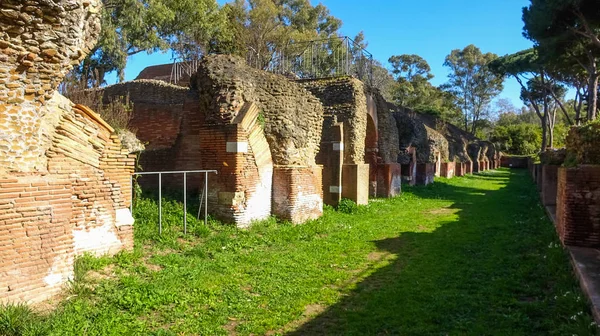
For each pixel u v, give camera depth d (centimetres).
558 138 5559
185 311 591
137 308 579
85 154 730
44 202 583
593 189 859
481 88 7712
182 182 1237
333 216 1466
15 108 573
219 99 1102
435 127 4825
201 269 776
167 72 2938
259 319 575
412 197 2208
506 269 817
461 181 3534
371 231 1236
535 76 3925
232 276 754
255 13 3425
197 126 1221
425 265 855
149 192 1192
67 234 616
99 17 663
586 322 504
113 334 496
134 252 799
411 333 534
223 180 1085
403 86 6738
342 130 1659
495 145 6831
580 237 863
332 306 633
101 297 609
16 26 535
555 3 1827
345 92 1767
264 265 830
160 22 2514
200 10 2742
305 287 714
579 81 3278
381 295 672
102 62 2370
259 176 1170
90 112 732
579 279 664
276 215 1235
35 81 585
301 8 4762
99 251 752
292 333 539
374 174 2134
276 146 1235
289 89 1280
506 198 2212
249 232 1055
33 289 564
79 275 648
